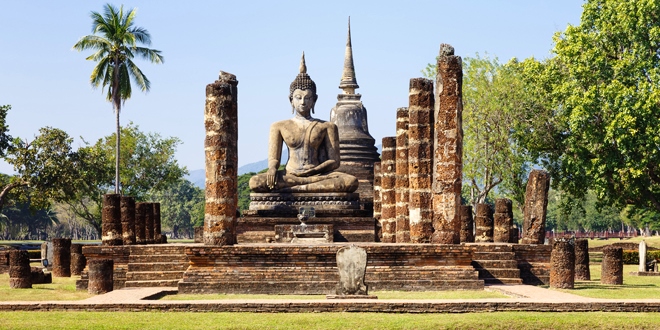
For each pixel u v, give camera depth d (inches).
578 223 4591.5
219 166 1095.0
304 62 1587.1
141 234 1443.2
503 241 1406.3
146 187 2647.6
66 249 1517.0
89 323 799.1
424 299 908.6
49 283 1339.8
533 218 1334.9
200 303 866.8
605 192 1862.7
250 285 1056.2
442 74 1128.8
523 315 829.8
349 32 1937.7
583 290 1119.0
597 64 1750.7
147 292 1040.8
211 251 1067.3
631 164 1745.8
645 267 1507.1
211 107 1103.6
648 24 1739.7
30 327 783.7
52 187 2369.6
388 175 1464.1
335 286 1049.5
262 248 1064.8
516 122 2027.6
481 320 805.2
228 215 1094.4
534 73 1936.5
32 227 4709.6
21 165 2332.7
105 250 1241.4
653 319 818.8
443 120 1124.5
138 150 2640.3
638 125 1715.1
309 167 1443.2
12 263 1242.6
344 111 1836.9
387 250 1066.7
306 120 1469.0
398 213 1381.6
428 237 1177.4
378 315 832.3
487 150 2081.7
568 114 1843.0
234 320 808.9
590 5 1820.9
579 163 1847.9
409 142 1196.5
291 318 815.7
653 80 1713.8
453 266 1079.0
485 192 2111.2
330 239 1327.5
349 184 1423.5
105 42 2153.1
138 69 2190.0
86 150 2436.0
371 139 1817.2
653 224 3720.5
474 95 2062.0
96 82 2182.6
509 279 1158.3
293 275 1058.7
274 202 1427.2
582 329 792.9
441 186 1120.2
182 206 5221.5
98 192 2578.7
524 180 2213.3
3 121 2370.8
